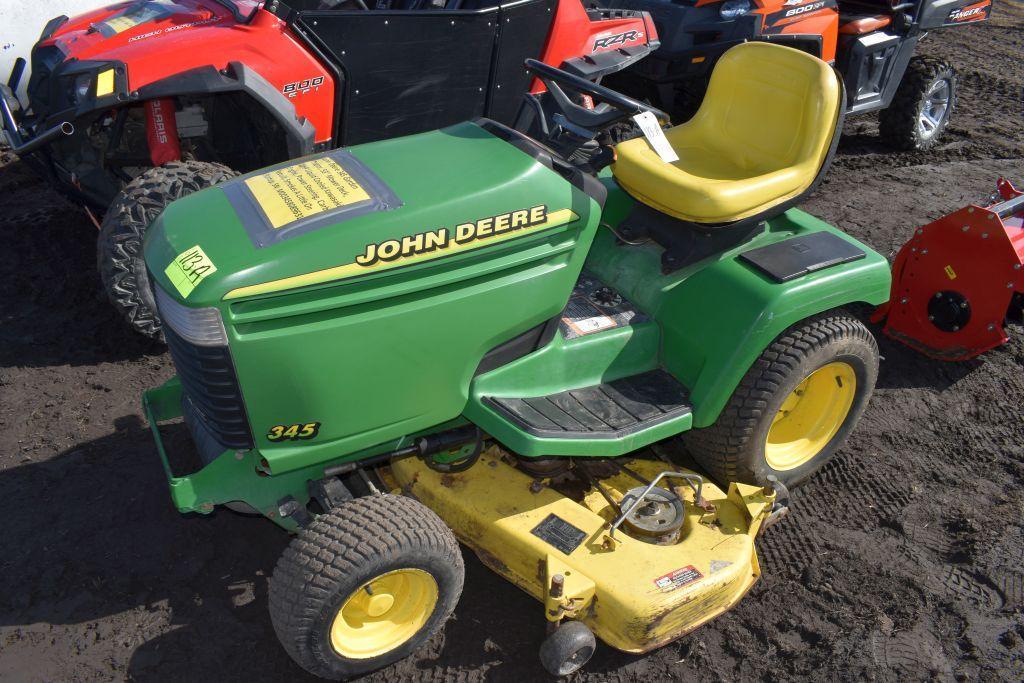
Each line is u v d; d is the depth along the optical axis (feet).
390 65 17.61
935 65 26.58
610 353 11.76
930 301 16.71
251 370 9.05
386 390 9.94
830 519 13.37
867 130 29.50
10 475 13.61
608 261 12.90
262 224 9.22
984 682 10.86
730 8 23.07
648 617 10.14
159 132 16.11
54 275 18.85
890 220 22.35
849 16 25.49
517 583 11.12
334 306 9.17
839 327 12.42
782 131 12.98
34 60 17.19
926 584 12.25
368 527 9.56
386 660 10.37
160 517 12.93
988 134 29.25
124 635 11.12
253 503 10.57
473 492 11.31
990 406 16.21
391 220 9.36
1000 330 15.99
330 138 17.75
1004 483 14.29
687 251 12.19
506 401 10.84
